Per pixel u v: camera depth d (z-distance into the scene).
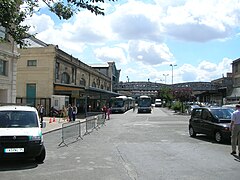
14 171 9.33
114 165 10.27
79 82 54.88
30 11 9.61
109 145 15.37
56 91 42.47
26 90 42.38
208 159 11.37
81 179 8.31
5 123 11.02
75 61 51.34
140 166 10.09
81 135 20.39
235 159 11.37
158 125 29.50
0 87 27.62
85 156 12.07
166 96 94.94
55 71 42.72
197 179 8.31
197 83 105.69
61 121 32.53
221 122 16.61
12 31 9.71
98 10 7.79
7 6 8.55
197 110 19.06
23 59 42.50
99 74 72.38
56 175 8.80
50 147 14.73
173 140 17.44
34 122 11.40
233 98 73.19
